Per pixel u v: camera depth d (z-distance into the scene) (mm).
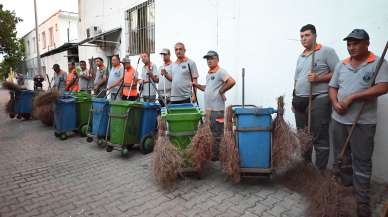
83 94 6543
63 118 5910
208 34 5652
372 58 2656
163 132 3551
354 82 2715
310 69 3381
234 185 3547
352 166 2955
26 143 5730
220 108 4051
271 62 4504
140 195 3330
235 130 3426
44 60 20219
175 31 6570
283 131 3307
